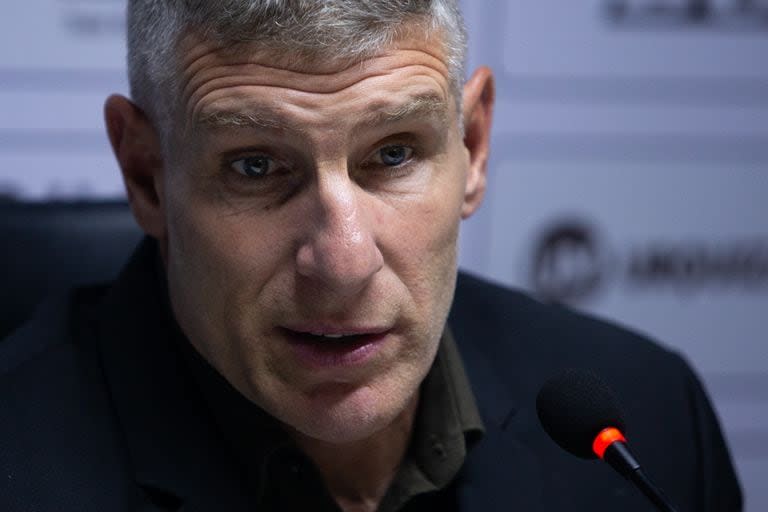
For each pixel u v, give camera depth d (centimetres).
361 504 482
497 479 493
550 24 880
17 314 591
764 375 952
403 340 425
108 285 543
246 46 385
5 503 428
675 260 929
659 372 579
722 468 579
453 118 425
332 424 422
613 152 907
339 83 386
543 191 896
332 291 396
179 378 475
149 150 446
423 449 477
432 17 401
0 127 783
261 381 423
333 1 379
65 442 449
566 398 421
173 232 431
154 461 452
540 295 903
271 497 463
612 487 520
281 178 406
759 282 945
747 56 924
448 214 427
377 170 413
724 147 929
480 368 546
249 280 410
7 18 779
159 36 409
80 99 798
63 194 798
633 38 900
